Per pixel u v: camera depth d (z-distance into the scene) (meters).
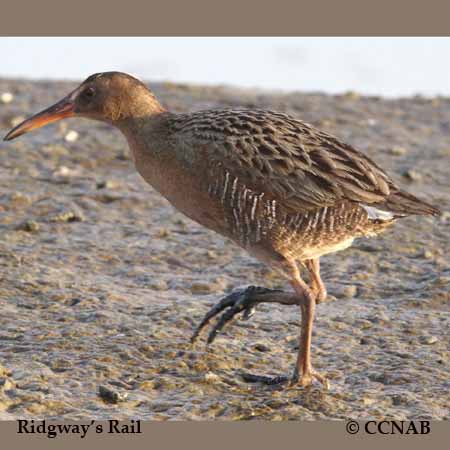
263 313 15.88
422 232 19.20
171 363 14.04
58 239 18.47
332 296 16.66
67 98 15.25
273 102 27.38
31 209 19.66
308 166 13.50
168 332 14.94
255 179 13.52
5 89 27.16
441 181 22.22
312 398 13.26
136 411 12.84
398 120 26.62
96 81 14.95
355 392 13.46
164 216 19.84
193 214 14.23
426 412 13.00
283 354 14.55
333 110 26.95
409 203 13.70
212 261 18.02
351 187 13.47
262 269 17.66
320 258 18.09
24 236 18.50
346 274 17.47
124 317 15.38
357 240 18.78
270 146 13.57
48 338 14.59
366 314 15.91
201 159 13.81
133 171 22.14
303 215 13.56
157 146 14.37
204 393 13.37
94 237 18.69
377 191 13.58
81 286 16.52
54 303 15.80
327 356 14.48
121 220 19.55
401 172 22.52
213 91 28.45
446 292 16.67
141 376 13.70
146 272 17.44
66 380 13.45
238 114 14.00
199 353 14.34
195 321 15.36
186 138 14.01
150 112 14.69
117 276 17.25
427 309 16.23
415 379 13.82
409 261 18.05
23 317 15.27
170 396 13.26
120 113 14.80
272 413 12.88
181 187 14.15
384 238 18.86
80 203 20.09
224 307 14.34
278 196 13.48
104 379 13.55
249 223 13.70
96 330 14.90
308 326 13.58
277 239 13.69
